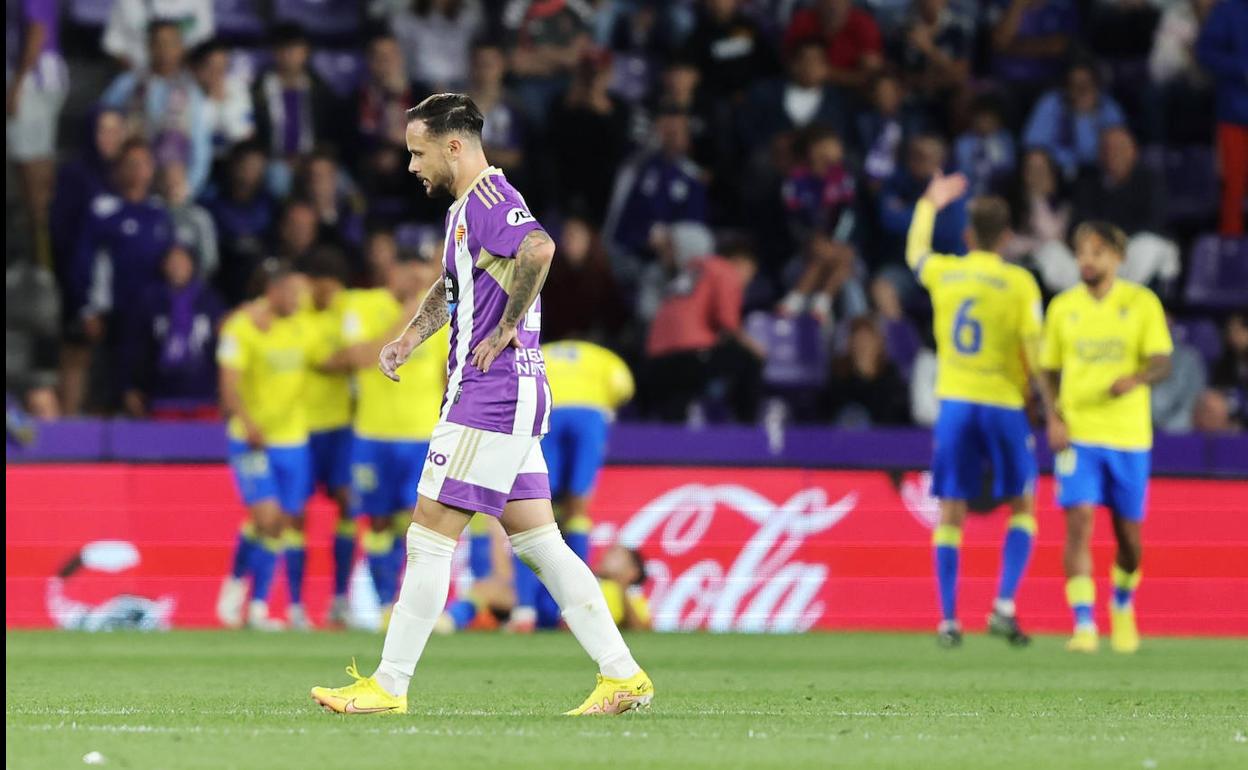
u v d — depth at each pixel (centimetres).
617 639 2127
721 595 4959
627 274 6278
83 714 2138
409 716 2067
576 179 6384
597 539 4947
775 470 5016
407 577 2062
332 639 4250
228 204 6172
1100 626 4997
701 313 5850
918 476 5050
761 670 3306
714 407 5828
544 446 4556
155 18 6519
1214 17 6756
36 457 4894
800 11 6650
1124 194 6419
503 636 4491
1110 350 3859
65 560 4872
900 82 6731
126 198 5934
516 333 2025
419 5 6594
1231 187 6756
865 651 3962
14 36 6256
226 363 4644
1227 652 4044
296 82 6309
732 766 1587
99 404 5828
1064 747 1806
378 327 4566
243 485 4694
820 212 6328
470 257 2017
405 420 4559
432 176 2058
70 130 6425
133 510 4922
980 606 4981
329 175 6053
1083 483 3900
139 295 5797
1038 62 6956
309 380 4784
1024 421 3959
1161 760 1689
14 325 5928
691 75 6506
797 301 6134
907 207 6350
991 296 3881
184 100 6219
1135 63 6981
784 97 6512
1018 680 3078
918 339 6047
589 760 1611
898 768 1596
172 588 4916
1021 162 6431
